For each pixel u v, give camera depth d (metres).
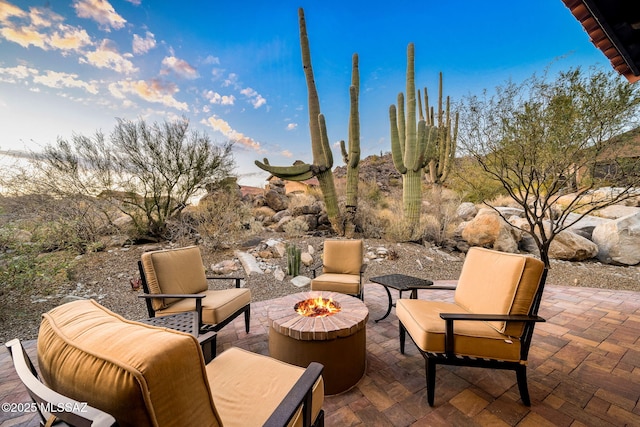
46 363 0.73
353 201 6.88
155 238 5.96
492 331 1.78
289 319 2.04
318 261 5.37
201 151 6.18
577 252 5.38
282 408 0.90
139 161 5.58
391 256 5.41
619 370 2.03
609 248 5.30
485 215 6.05
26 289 3.31
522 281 1.76
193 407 0.73
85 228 5.08
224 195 6.70
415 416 1.64
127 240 5.67
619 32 2.12
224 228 5.95
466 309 2.16
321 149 6.77
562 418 1.59
